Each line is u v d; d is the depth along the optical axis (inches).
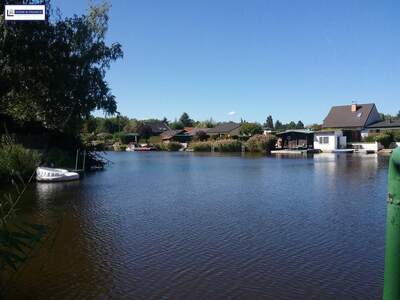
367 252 407.2
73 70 1299.2
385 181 981.2
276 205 676.7
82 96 1307.8
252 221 551.5
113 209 640.4
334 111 3198.8
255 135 2945.4
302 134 2736.2
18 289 313.4
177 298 300.2
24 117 1291.8
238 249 420.2
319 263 375.2
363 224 529.0
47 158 1205.7
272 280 334.3
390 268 80.2
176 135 3964.1
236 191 855.1
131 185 966.4
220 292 311.1
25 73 1149.1
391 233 80.0
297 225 526.0
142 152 3112.7
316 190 852.0
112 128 4512.8
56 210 629.3
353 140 2689.5
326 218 567.5
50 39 1222.3
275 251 412.5
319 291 311.6
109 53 1409.9
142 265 371.2
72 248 421.1
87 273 347.9
